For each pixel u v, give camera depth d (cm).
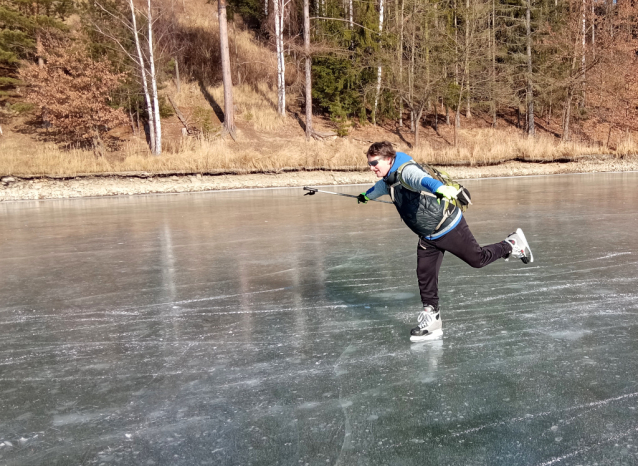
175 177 1955
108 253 685
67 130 2242
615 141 3219
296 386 274
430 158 2325
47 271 581
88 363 314
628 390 257
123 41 2511
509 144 2627
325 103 2870
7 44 2319
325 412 244
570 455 201
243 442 218
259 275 543
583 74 3091
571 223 820
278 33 2814
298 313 409
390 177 312
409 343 336
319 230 851
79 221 1042
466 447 209
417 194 309
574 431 219
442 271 538
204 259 633
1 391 277
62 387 280
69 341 354
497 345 326
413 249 664
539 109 3412
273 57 3259
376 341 341
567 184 1659
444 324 372
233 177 2005
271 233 830
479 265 340
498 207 1061
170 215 1111
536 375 278
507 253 356
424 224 318
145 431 230
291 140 2636
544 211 980
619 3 3130
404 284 492
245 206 1278
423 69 2788
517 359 302
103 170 1922
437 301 343
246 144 2512
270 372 294
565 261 559
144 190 1845
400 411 242
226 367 303
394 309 414
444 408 244
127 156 2202
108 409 253
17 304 450
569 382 269
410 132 3019
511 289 458
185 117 2688
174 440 221
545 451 204
